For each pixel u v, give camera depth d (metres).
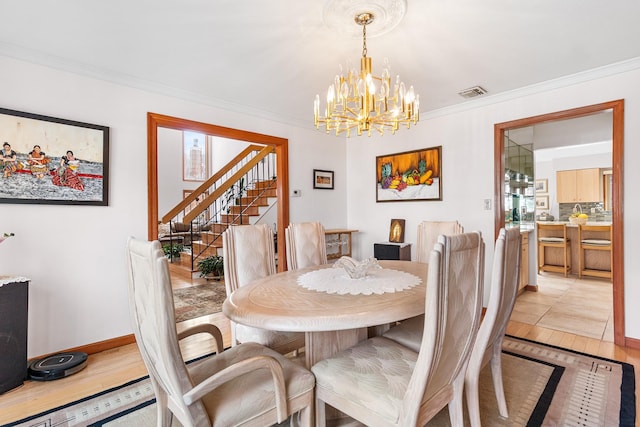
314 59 2.47
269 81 2.89
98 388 2.06
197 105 3.22
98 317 2.63
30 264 2.34
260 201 5.62
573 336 2.80
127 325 2.78
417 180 4.00
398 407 1.14
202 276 5.29
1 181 2.22
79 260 2.55
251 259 2.39
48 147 2.39
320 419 1.41
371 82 1.93
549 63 2.57
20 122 2.28
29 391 2.02
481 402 1.85
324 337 1.64
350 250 4.56
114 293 2.71
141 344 1.28
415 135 4.03
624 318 2.59
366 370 1.35
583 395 1.89
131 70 2.65
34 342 2.35
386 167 4.34
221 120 3.40
